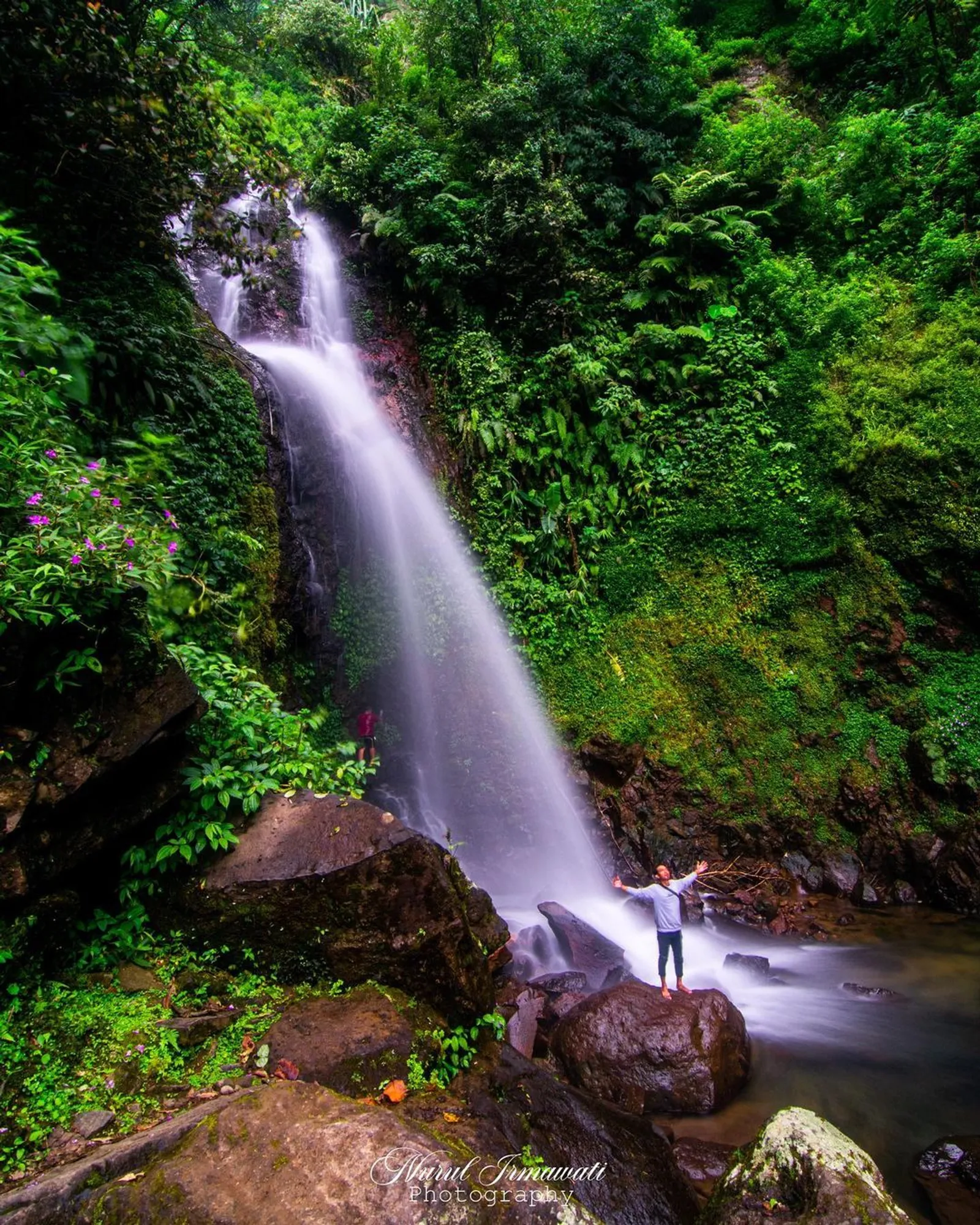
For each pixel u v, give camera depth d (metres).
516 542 11.28
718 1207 2.95
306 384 10.70
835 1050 5.37
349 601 10.11
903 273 12.29
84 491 3.72
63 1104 2.86
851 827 9.03
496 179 12.18
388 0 23.12
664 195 13.66
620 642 10.82
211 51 9.04
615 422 11.87
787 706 9.84
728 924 8.04
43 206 6.50
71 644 3.59
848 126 13.84
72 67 6.11
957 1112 4.60
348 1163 2.46
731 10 19.70
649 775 9.66
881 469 10.27
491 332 12.62
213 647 6.19
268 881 4.13
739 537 10.94
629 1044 4.78
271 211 13.23
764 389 11.63
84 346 5.38
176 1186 2.37
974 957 6.94
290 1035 3.48
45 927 3.46
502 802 10.11
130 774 3.98
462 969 4.25
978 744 8.73
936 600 9.81
